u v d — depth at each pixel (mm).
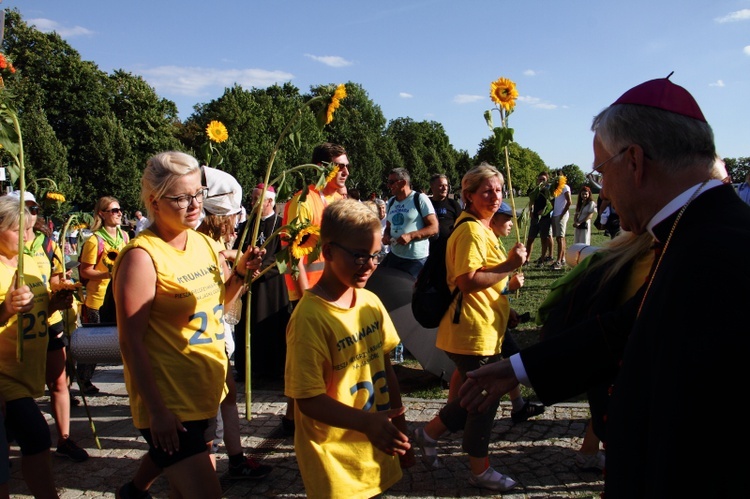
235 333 5848
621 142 1384
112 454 4129
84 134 39938
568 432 4215
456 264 3289
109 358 3852
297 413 2240
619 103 1437
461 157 91562
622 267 2008
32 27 40469
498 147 3393
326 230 2207
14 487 3707
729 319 1047
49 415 5047
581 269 2357
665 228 1321
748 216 1219
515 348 4125
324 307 2209
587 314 2127
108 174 39250
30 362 3084
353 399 2254
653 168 1351
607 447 1312
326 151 4328
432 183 7590
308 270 4031
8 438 3047
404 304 5172
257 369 5688
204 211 4098
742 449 1038
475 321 3369
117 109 43406
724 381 1034
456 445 4062
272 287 5625
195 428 2418
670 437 1081
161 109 46062
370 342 2354
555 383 1664
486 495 3354
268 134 49406
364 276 2205
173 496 2656
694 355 1059
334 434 2174
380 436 1933
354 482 2170
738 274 1075
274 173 36094
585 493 3352
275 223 5703
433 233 6582
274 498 3426
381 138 74375
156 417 2254
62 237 4320
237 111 46562
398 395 2539
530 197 3918
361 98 73000
